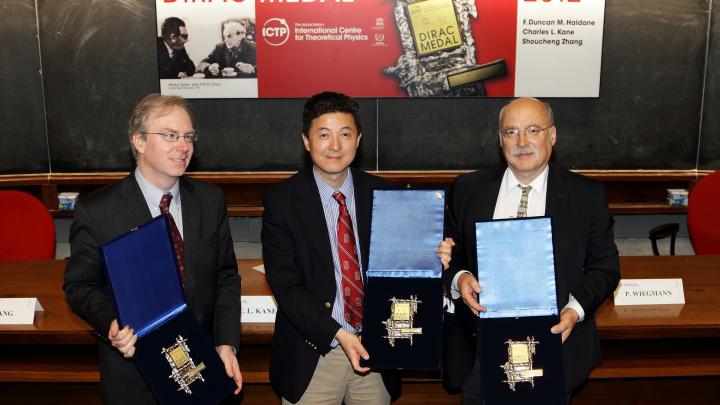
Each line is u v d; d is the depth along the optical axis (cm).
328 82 456
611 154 479
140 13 446
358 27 447
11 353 244
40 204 310
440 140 470
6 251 305
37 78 456
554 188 184
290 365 186
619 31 457
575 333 182
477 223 174
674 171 481
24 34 448
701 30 459
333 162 171
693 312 225
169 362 156
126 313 151
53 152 468
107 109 462
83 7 445
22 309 222
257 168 474
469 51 452
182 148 162
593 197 184
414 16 446
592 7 450
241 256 496
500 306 170
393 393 196
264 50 450
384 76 455
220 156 471
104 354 170
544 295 169
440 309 173
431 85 457
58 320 223
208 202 179
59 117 462
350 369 187
